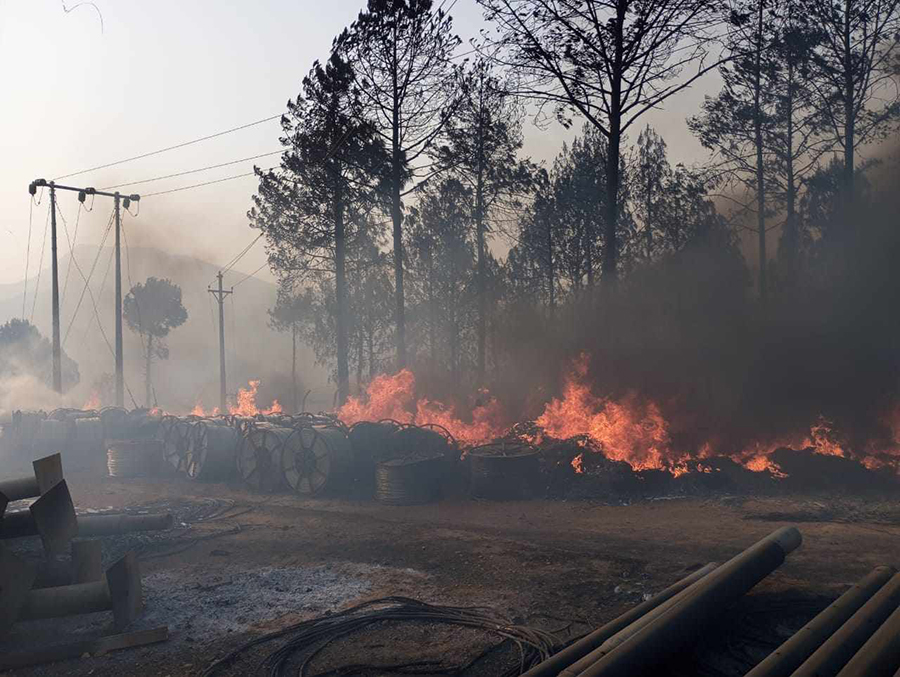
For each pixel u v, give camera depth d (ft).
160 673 20.26
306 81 95.50
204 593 27.55
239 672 20.11
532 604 24.64
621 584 26.27
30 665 21.11
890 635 14.79
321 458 49.52
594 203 126.72
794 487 43.62
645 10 63.72
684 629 17.25
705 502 41.78
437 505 45.24
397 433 51.83
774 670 14.97
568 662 17.20
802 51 79.25
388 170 91.56
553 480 46.44
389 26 88.74
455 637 22.00
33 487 26.22
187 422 61.98
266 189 101.96
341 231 102.68
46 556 24.68
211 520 42.22
